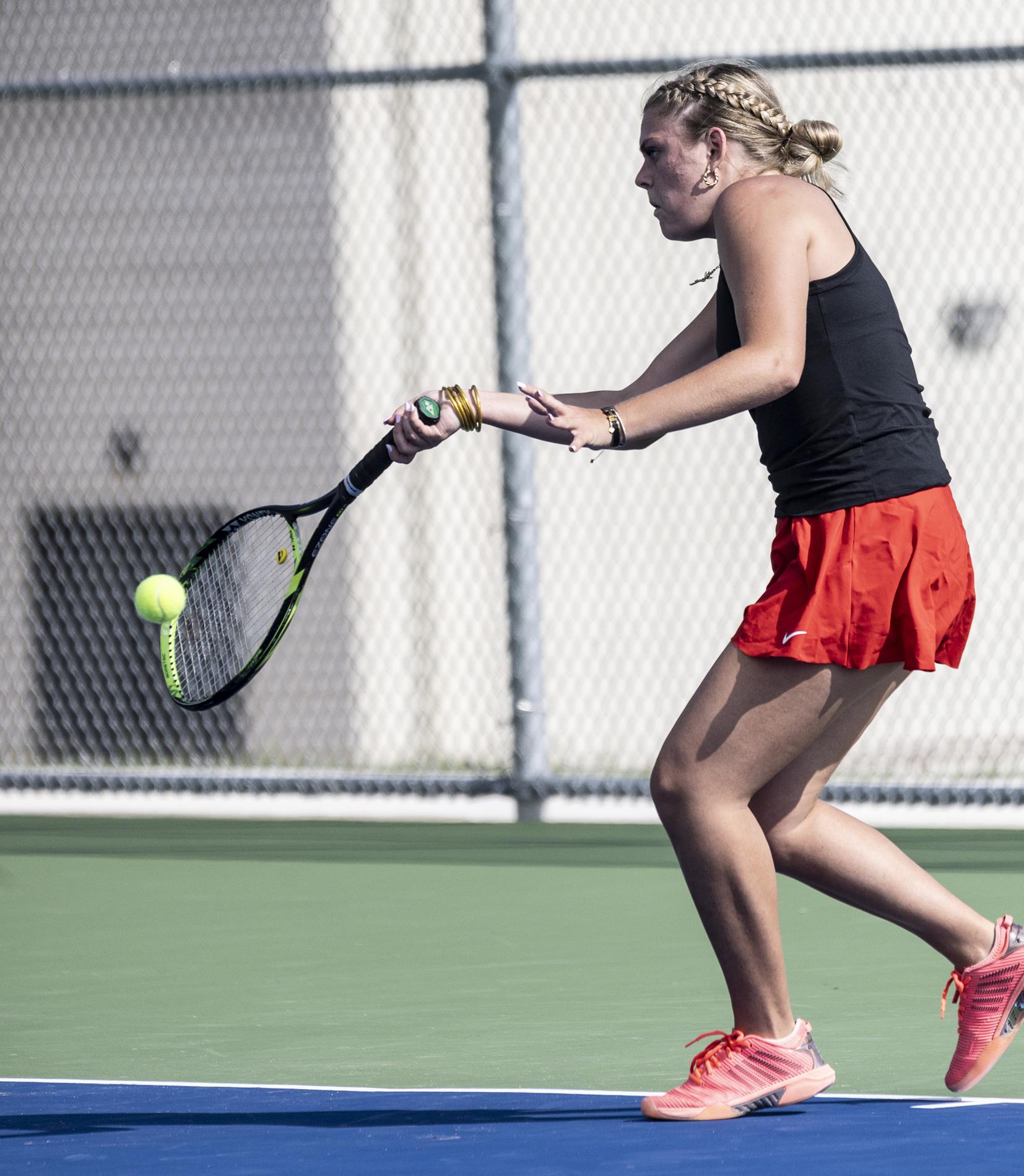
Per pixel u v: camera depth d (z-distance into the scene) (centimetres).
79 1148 1172
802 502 1191
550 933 1981
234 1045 1514
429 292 3803
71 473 4044
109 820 2855
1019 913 2009
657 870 2338
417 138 3784
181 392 3962
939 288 3816
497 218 2608
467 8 3728
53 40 3972
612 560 3944
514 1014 1609
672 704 3922
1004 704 3828
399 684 3856
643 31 3797
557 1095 1309
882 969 1747
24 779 2825
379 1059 1454
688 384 1161
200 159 3938
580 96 3812
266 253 3906
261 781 2739
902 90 3784
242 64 3853
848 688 1183
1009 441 3816
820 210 1203
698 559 3906
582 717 3962
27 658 4072
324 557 3900
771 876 1210
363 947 1928
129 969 1845
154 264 3978
